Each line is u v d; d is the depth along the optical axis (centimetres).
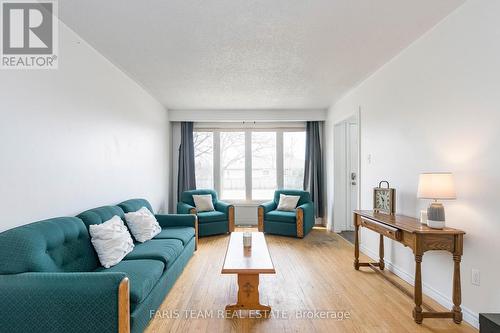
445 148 245
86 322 157
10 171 190
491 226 203
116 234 256
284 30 260
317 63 339
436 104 256
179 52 306
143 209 354
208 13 231
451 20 236
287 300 264
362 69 360
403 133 307
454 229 228
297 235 499
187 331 213
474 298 217
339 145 551
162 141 546
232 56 317
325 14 234
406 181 302
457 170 233
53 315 156
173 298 266
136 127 412
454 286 221
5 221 186
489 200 204
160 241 315
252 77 387
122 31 260
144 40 278
